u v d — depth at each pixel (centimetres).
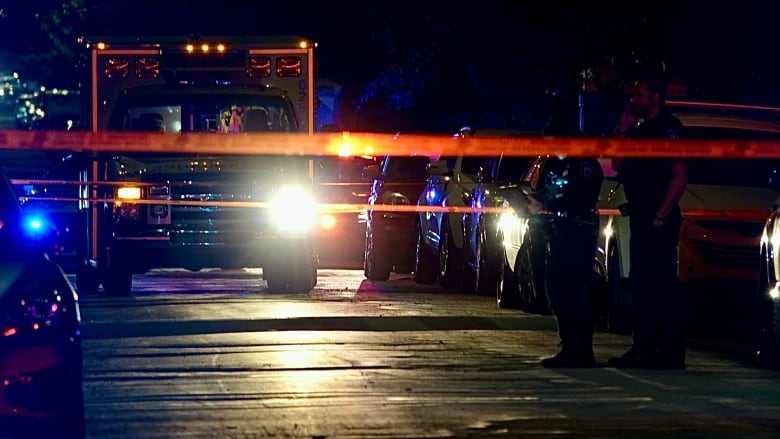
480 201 4650
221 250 4666
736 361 3155
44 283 2008
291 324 3722
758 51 4841
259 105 4781
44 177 6181
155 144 4453
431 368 2944
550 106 5634
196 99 4766
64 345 1972
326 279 5681
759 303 3153
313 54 4922
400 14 6275
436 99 6650
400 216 5531
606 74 5334
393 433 2252
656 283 2973
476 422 2347
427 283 5394
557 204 2973
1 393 1919
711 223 3594
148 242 4638
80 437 2003
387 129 7906
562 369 2966
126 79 4916
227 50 4906
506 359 3091
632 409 2480
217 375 2834
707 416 2416
